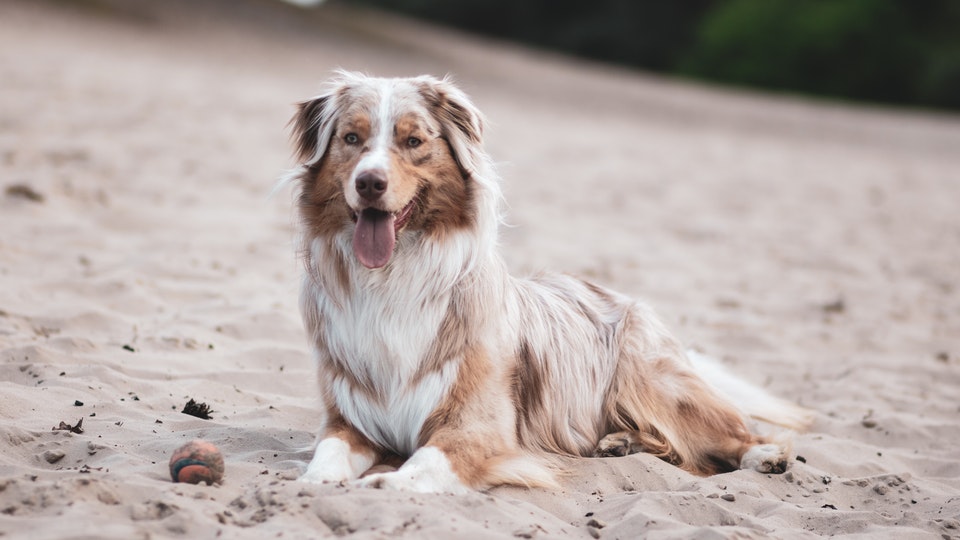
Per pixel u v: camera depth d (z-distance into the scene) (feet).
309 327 20.49
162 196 45.80
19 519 14.51
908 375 31.17
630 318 23.21
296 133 21.20
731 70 242.17
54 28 108.78
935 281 45.47
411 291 19.58
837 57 235.20
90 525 14.37
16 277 30.94
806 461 22.27
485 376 19.75
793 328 36.22
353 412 19.83
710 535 16.01
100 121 60.59
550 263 41.83
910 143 114.73
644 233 51.70
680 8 270.26
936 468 23.03
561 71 179.63
